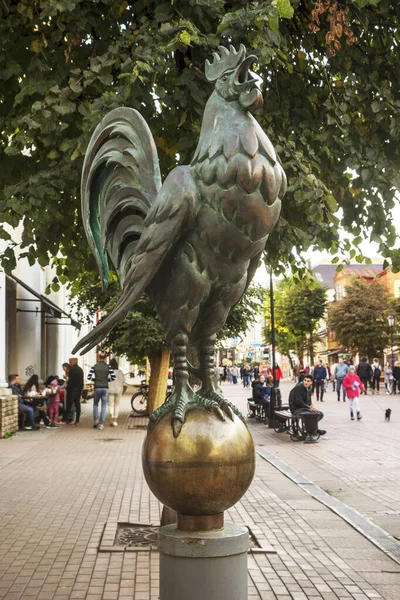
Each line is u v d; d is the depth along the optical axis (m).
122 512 8.73
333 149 7.47
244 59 2.87
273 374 22.95
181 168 2.96
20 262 22.94
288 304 67.25
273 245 7.55
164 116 6.66
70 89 6.04
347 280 90.62
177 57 6.99
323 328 95.25
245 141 2.84
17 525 8.06
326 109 7.52
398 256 7.99
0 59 6.71
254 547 7.12
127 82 5.87
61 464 13.09
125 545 7.13
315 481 11.65
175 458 2.87
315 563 6.61
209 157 2.87
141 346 18.83
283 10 5.60
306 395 17.91
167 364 20.27
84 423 21.98
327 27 7.52
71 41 6.38
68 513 8.72
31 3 6.39
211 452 2.87
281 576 6.19
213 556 2.86
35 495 9.95
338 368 34.03
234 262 3.00
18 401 19.58
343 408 28.78
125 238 3.24
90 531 7.74
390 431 19.42
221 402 3.08
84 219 3.47
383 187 7.50
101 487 10.62
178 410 2.94
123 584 5.86
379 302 61.91
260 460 14.00
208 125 2.94
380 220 7.82
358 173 7.46
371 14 7.71
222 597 2.87
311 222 6.99
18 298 22.95
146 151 3.21
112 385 20.97
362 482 11.52
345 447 16.06
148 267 2.92
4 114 7.32
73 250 7.66
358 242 8.43
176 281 3.02
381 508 9.49
